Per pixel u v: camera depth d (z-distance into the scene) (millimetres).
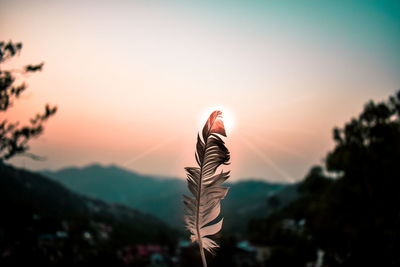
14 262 6648
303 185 27000
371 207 13914
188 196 1803
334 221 14758
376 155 14891
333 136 17859
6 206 7121
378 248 9367
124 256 44250
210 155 1729
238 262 42312
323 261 11438
